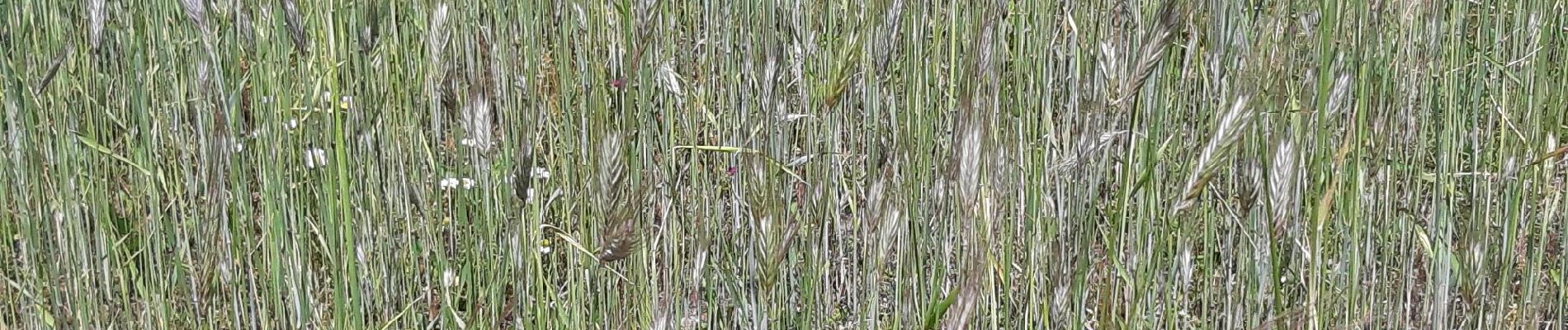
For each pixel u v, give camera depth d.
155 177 1.86
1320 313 1.57
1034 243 1.70
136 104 1.80
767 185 1.46
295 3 1.56
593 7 1.86
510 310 1.72
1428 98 1.85
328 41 1.76
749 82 1.95
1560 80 1.81
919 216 1.74
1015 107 1.66
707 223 1.92
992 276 1.67
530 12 1.87
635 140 1.84
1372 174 1.79
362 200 1.89
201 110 1.69
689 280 1.97
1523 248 2.00
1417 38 1.89
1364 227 1.91
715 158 2.09
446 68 1.66
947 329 1.39
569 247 1.75
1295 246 1.70
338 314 1.68
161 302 1.83
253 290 1.83
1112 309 1.59
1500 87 2.19
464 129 1.80
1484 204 1.90
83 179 1.98
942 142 1.80
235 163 1.70
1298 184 1.64
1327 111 1.49
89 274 1.85
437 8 1.64
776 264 1.47
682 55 2.22
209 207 1.60
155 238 1.83
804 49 2.16
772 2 1.87
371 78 1.91
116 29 1.94
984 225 1.37
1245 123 1.30
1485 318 1.92
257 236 2.05
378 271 1.97
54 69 1.63
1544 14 1.92
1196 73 1.79
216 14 1.67
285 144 1.86
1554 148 1.82
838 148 2.12
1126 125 1.93
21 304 1.83
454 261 2.04
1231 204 1.84
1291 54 1.46
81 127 2.19
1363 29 1.67
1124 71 1.61
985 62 1.39
